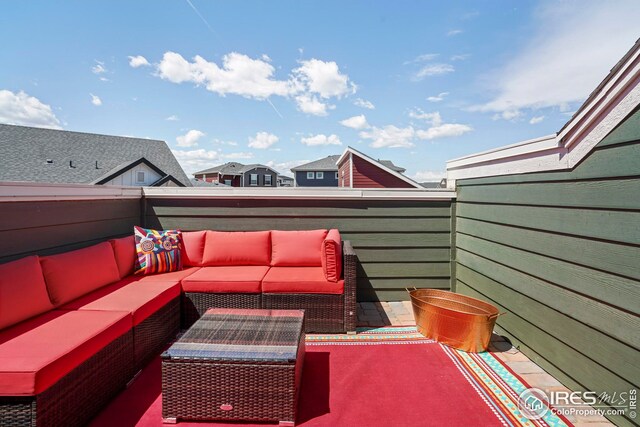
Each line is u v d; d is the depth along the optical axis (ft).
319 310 9.39
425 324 9.21
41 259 6.97
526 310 8.09
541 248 7.51
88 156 48.21
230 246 10.90
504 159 8.91
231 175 109.91
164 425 5.67
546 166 7.23
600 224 5.88
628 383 5.33
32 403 4.52
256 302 9.38
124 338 6.64
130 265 9.75
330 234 10.41
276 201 12.31
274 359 5.57
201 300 9.36
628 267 5.32
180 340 6.07
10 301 5.96
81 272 7.71
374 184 50.85
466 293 11.39
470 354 8.24
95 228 10.14
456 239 12.15
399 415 5.95
